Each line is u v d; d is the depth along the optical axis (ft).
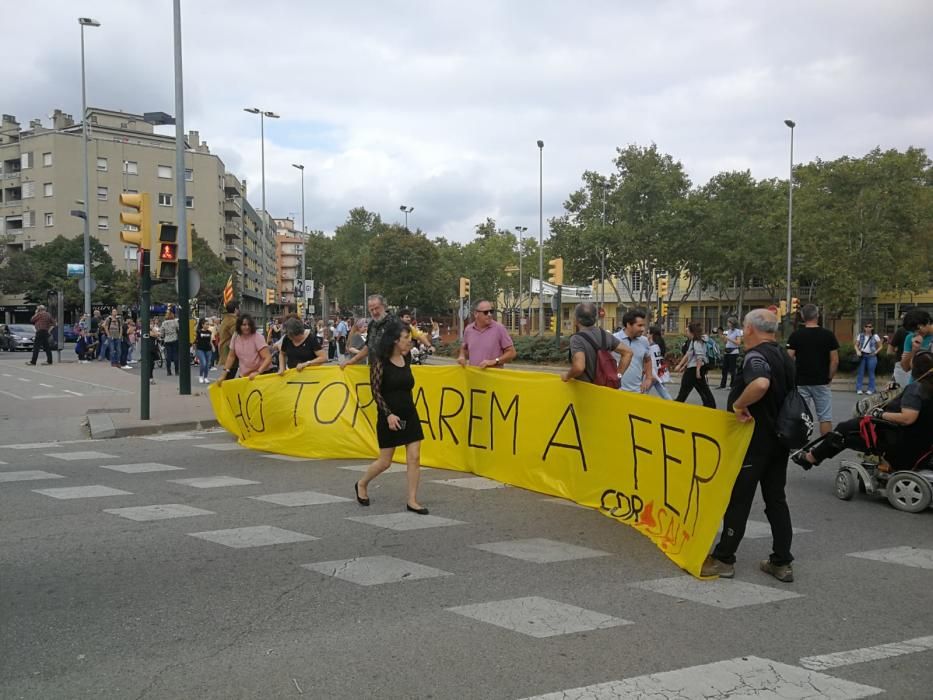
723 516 17.39
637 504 20.98
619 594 15.98
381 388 22.94
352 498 24.86
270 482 27.53
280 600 15.47
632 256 162.91
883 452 24.49
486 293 248.73
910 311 31.83
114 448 35.68
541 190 188.75
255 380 35.06
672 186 163.73
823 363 30.68
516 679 11.98
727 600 15.66
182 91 55.11
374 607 15.08
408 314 59.36
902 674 12.27
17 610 14.89
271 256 412.36
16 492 25.72
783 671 12.32
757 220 164.25
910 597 15.93
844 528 21.54
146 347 42.19
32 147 240.32
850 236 155.43
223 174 280.72
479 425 28.55
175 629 13.96
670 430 19.26
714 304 225.56
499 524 21.62
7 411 48.29
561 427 24.72
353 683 11.84
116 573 17.17
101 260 224.12
